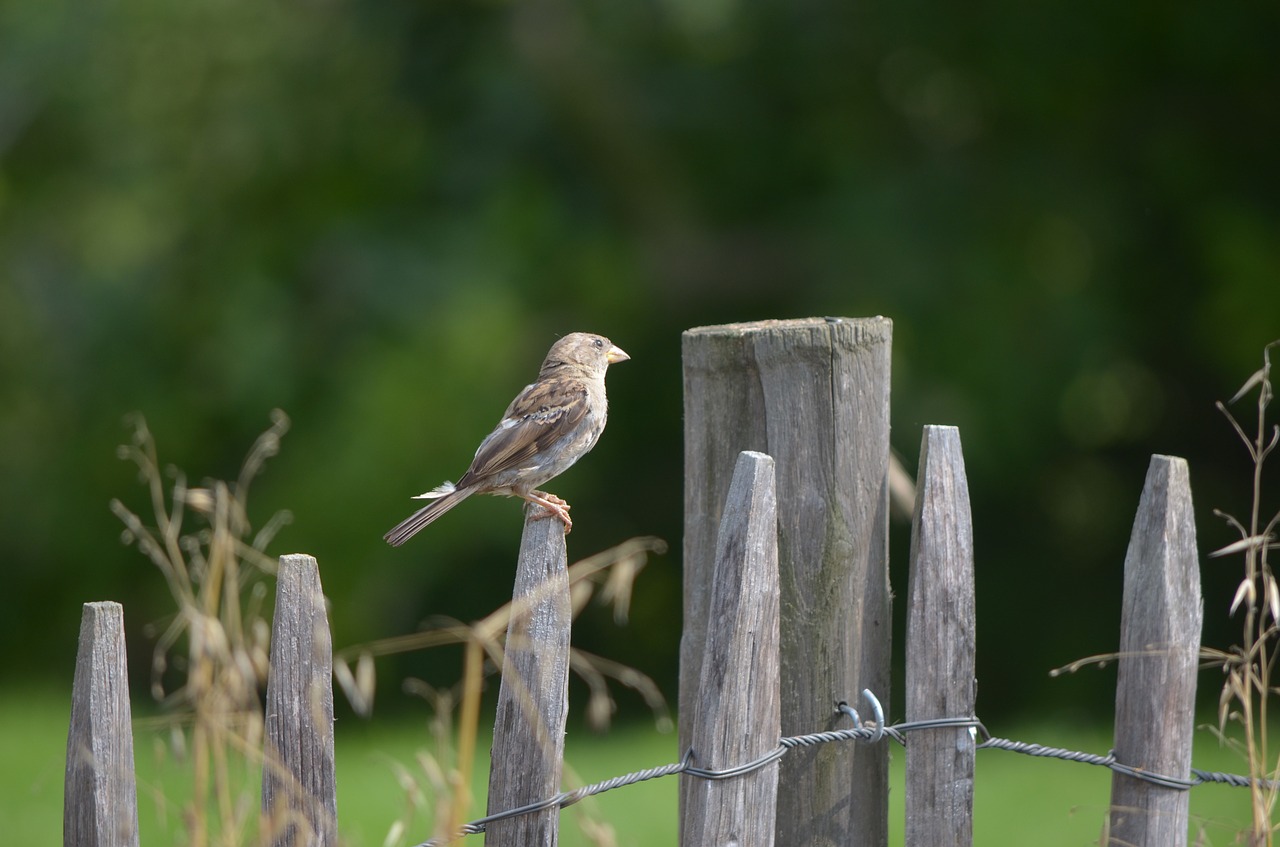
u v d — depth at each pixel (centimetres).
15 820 798
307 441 1554
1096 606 1709
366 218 1645
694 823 366
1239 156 1591
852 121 1755
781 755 374
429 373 1520
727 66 1778
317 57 1766
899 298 1564
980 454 1548
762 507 362
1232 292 1501
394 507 1520
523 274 1600
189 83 1770
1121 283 1614
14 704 1270
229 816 395
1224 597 1633
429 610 1772
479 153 1672
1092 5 1579
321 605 351
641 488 1856
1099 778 910
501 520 1569
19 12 1759
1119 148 1627
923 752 384
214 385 1614
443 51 1731
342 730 1374
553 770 358
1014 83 1634
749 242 1706
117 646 339
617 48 1733
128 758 341
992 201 1623
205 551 1066
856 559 399
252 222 1723
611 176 1703
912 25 1667
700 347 406
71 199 1780
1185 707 387
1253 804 392
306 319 1598
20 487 1733
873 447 402
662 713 446
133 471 1695
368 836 731
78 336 1712
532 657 358
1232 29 1519
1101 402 1709
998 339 1552
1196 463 1712
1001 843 778
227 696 434
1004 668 1711
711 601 365
